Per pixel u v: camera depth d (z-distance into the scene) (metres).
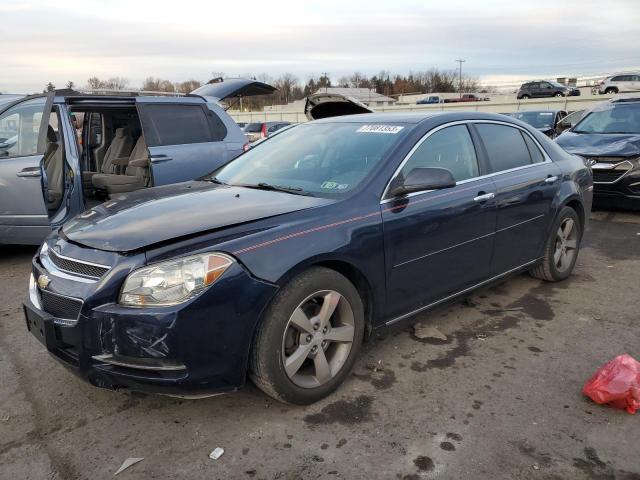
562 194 4.71
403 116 3.95
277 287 2.68
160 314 2.45
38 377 3.32
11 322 4.20
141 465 2.50
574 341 3.78
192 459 2.54
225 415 2.88
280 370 2.76
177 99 6.60
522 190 4.25
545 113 14.61
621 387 2.89
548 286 4.93
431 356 3.56
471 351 3.63
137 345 2.48
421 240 3.42
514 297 4.65
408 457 2.54
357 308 3.10
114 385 2.60
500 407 2.95
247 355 2.67
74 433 2.75
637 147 7.85
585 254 6.07
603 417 2.86
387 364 3.45
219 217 2.86
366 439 2.68
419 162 3.55
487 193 3.91
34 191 5.46
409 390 3.13
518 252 4.37
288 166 3.79
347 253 2.97
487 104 38.25
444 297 3.74
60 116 5.75
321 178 3.48
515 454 2.56
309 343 2.89
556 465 2.48
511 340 3.80
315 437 2.69
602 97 34.69
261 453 2.58
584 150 8.19
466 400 3.03
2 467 2.49
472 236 3.81
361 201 3.16
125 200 3.47
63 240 2.94
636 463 2.50
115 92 6.28
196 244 2.61
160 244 2.60
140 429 2.77
